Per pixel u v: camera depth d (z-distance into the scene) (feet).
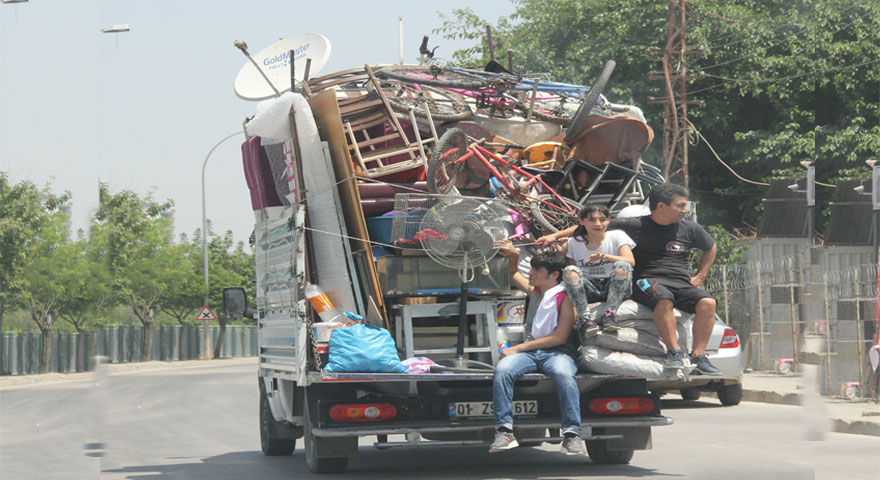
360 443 62.34
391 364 39.99
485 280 43.21
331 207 42.75
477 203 42.65
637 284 41.78
